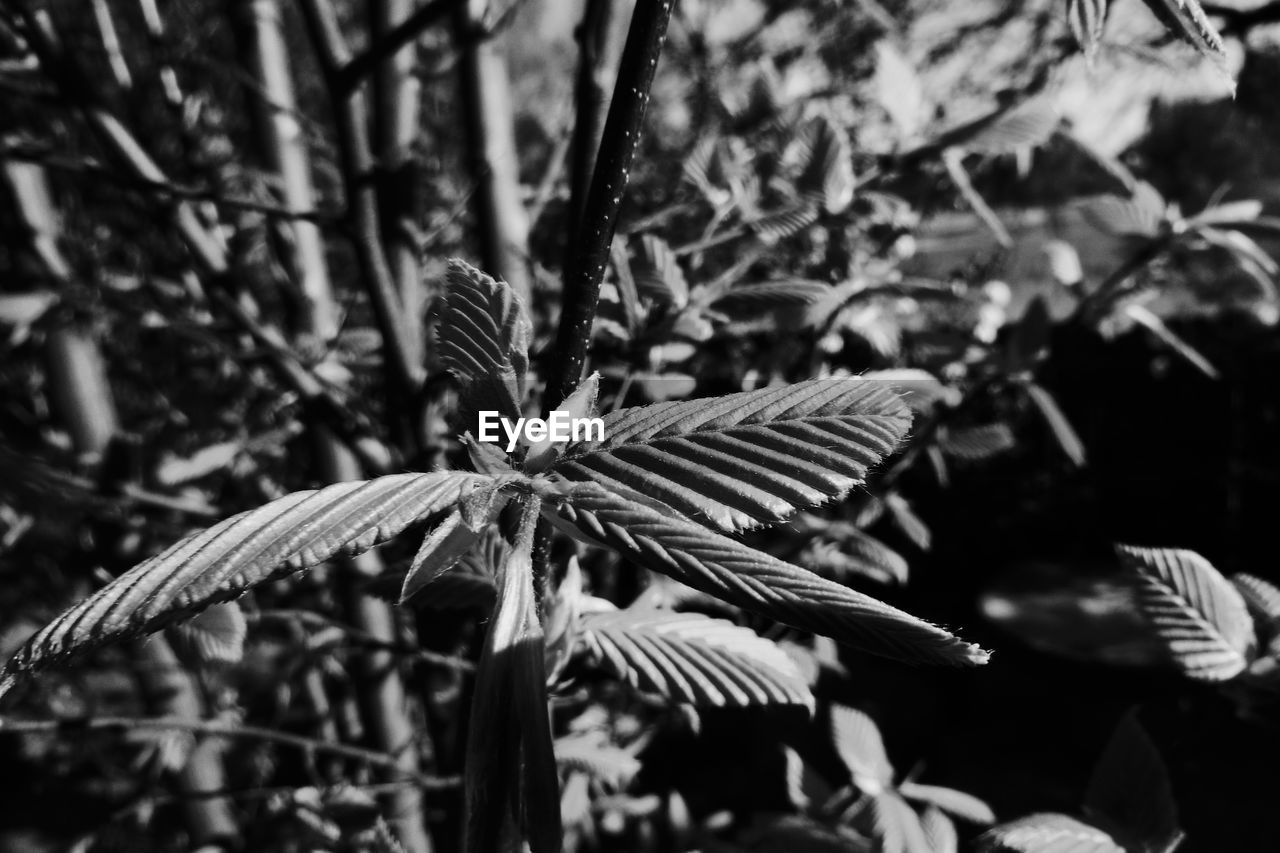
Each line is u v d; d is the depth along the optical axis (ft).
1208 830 2.52
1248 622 1.18
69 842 2.42
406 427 1.76
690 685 1.02
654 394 1.52
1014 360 1.96
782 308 1.50
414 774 2.23
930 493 7.51
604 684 1.92
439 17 1.55
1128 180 1.77
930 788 1.54
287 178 2.39
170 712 2.56
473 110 1.98
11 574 2.68
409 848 2.22
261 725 2.75
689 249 1.59
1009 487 8.07
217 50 4.29
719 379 2.14
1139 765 1.20
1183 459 8.26
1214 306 8.87
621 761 1.54
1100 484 8.11
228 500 2.52
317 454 2.19
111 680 3.63
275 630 2.45
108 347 3.04
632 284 1.42
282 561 0.68
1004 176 2.48
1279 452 8.01
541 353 1.57
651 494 0.76
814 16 2.71
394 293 1.75
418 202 1.99
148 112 3.41
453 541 0.73
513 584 0.73
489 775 0.67
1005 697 5.32
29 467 1.88
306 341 2.33
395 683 2.36
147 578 0.67
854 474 0.75
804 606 0.70
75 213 3.19
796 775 1.74
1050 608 6.07
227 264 2.14
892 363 2.03
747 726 3.69
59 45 1.84
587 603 1.12
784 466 0.76
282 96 2.37
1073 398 8.34
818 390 0.79
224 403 2.59
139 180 1.66
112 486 2.03
